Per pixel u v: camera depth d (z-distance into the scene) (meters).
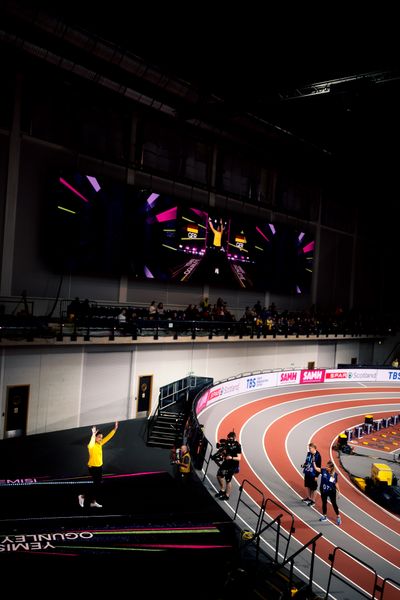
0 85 19.98
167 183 27.52
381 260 47.34
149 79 23.95
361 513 13.31
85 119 23.25
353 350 39.59
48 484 12.85
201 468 14.84
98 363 20.77
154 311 23.67
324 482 12.20
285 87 23.50
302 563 9.85
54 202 21.55
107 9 19.94
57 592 7.43
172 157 27.78
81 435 18.64
